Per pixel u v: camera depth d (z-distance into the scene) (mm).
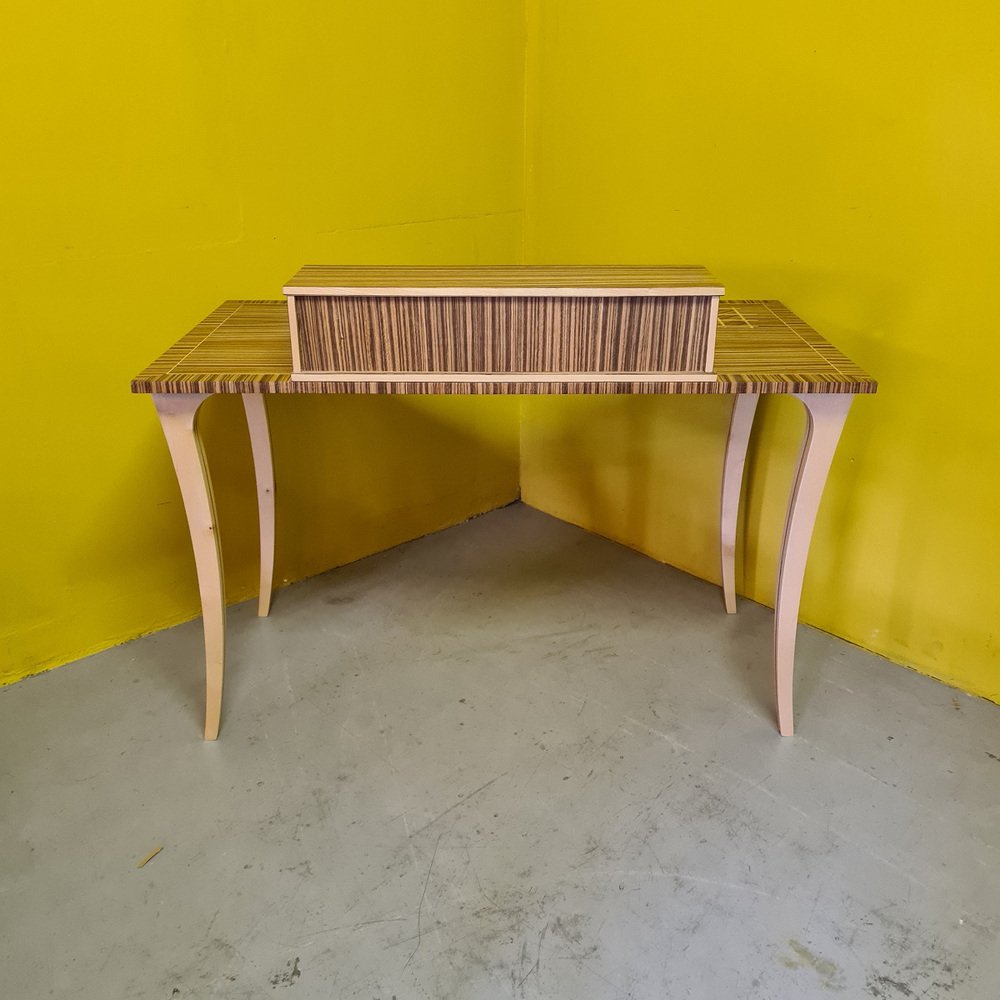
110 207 1458
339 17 1601
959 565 1518
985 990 1039
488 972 1062
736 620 1794
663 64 1646
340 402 1876
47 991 1047
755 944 1098
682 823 1283
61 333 1474
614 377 1167
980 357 1390
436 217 1864
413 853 1235
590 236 1896
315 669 1642
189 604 1796
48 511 1558
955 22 1277
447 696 1565
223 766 1403
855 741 1449
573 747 1438
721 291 1111
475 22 1779
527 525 2221
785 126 1512
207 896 1173
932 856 1227
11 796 1345
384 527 2074
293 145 1622
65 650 1656
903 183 1396
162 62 1438
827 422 1237
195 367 1216
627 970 1063
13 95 1326
